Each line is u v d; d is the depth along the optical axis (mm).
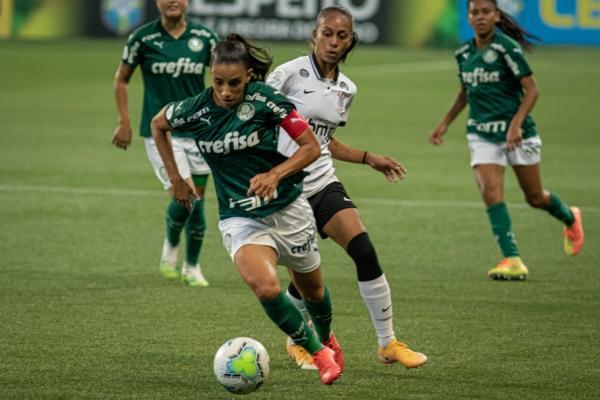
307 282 15656
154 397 14570
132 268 23031
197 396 14648
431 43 80000
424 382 15484
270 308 14422
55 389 14812
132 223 27719
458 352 17094
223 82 14109
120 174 34969
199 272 21922
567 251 24641
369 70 69188
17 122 45844
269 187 14086
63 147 40062
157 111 22609
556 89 61156
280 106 14477
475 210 30297
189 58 22562
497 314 19625
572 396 14875
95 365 16016
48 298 20219
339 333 18297
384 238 26609
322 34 16500
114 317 18938
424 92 59844
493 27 23219
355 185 34125
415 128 47531
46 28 80125
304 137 14492
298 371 16031
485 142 23500
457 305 20297
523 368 16203
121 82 22797
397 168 17031
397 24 80062
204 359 16469
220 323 18734
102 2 79312
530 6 78312
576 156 40312
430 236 26891
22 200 30250
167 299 20422
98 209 29344
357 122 48906
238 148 14602
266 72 14891
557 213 24203
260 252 14672
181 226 21891
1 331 17844
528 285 22047
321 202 16438
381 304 15750
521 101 23328
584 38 78938
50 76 61344
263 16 77562
